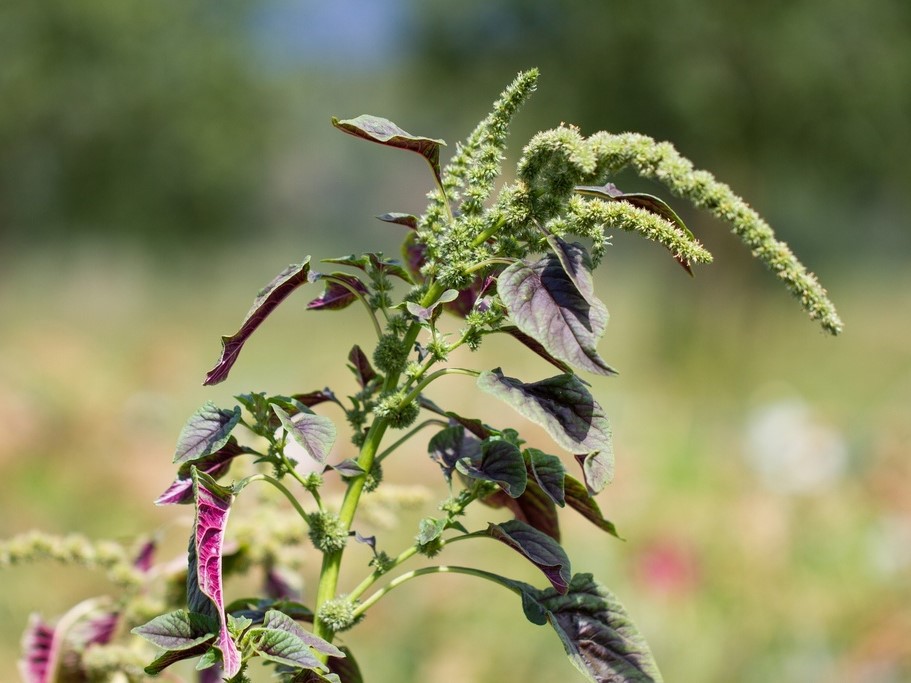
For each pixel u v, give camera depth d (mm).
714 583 4074
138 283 22922
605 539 4461
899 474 4867
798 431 5152
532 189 1278
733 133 15391
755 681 3707
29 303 18203
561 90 16094
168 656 1146
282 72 29672
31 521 4539
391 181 41750
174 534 3004
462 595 4059
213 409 1281
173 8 26406
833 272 23594
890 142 15602
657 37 15086
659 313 13812
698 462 5762
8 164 25531
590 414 1200
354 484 1333
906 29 15430
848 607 3945
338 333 13656
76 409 5879
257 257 29375
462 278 1288
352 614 1272
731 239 14023
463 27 16969
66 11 24516
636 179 13648
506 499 1509
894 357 13109
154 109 26406
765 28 14797
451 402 5637
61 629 1888
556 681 3721
